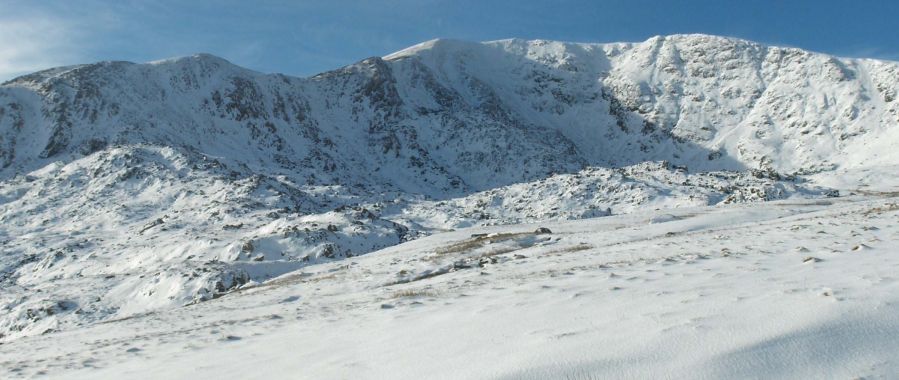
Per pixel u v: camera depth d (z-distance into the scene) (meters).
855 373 5.82
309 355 9.38
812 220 29.70
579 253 25.03
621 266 16.58
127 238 80.62
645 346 6.86
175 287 40.81
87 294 44.38
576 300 10.62
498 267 23.70
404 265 31.70
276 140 191.88
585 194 93.88
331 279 30.91
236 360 9.95
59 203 106.56
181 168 121.88
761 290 9.24
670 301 9.21
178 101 186.50
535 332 8.27
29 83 172.50
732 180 101.25
